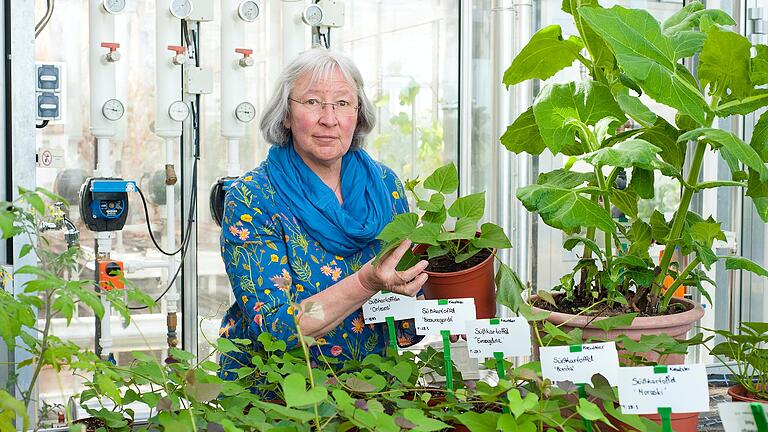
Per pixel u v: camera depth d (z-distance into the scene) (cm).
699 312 164
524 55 190
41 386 314
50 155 332
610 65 181
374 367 173
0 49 257
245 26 352
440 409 145
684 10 182
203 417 136
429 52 379
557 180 176
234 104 342
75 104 337
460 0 375
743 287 369
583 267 176
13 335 125
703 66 157
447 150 385
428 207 170
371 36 369
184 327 353
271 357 159
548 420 125
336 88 199
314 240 202
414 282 164
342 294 171
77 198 340
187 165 351
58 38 331
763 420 112
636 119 163
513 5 349
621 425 140
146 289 355
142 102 349
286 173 204
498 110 352
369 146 374
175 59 328
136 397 144
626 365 151
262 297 191
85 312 337
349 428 127
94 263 342
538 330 165
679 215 166
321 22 344
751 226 372
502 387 131
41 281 119
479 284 171
